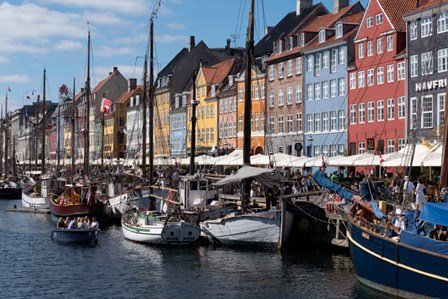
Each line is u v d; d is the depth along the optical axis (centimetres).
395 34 6047
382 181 3956
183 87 10862
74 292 2764
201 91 9812
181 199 4328
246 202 3722
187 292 2702
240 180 3650
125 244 3984
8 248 3959
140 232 3928
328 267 3077
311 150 6819
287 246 3541
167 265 3253
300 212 3478
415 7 6259
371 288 2548
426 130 5441
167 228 3750
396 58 5969
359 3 7569
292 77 7719
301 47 7581
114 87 14275
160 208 4881
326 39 7219
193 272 3072
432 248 2203
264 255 3409
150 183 5016
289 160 5138
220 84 9356
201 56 11025
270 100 8162
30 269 3278
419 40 5650
